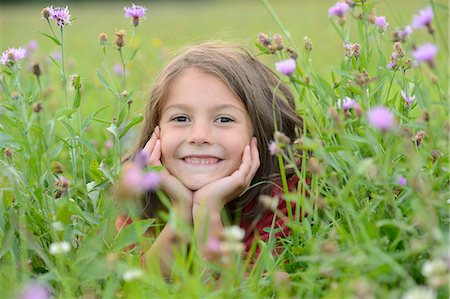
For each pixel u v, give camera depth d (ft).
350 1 9.39
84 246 7.68
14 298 6.97
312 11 47.85
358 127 8.62
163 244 8.63
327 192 8.25
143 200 9.75
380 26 9.54
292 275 7.34
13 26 45.50
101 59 25.98
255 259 8.86
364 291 6.07
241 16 48.11
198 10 60.29
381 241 7.14
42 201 8.54
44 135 8.30
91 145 8.93
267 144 9.97
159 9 66.49
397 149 7.80
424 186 7.18
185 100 9.54
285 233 9.37
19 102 9.02
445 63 8.82
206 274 7.73
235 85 9.72
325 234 8.13
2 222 8.35
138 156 8.71
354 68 9.36
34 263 8.50
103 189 9.01
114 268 7.29
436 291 6.56
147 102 10.36
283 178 8.13
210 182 9.31
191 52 10.19
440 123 10.02
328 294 6.72
